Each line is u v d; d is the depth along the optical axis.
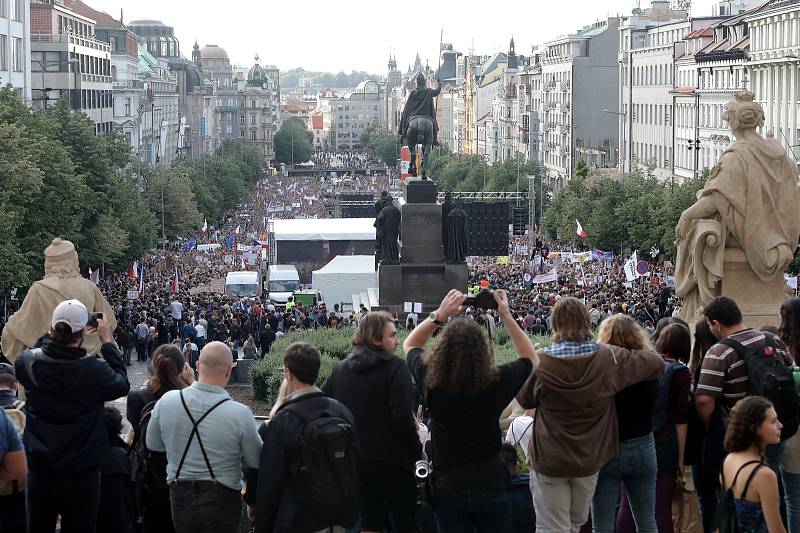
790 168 23.52
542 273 93.25
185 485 15.91
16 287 68.00
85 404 16.52
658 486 17.16
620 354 15.42
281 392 16.19
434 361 14.73
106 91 182.50
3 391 18.22
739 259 23.59
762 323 23.38
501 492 15.17
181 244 163.25
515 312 61.31
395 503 16.41
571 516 15.74
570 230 135.00
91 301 25.77
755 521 14.66
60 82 154.12
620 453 15.99
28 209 74.56
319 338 44.72
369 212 149.12
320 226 121.94
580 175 160.25
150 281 111.94
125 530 17.95
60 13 161.75
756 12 134.62
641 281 86.81
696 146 146.62
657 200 114.12
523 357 15.20
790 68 126.19
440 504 15.23
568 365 15.11
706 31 166.62
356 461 15.37
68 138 94.19
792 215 23.53
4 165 67.44
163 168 167.88
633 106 199.38
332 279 93.69
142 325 67.31
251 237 177.25
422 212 56.34
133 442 18.09
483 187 198.25
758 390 16.55
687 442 17.48
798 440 16.91
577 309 15.31
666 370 16.97
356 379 16.17
